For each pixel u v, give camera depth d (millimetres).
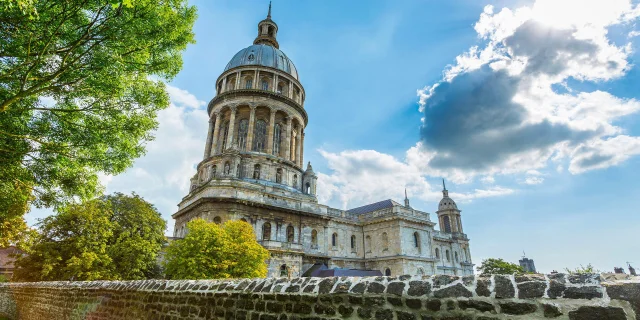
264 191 53312
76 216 35625
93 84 13031
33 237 27516
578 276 4469
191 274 31375
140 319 11633
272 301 7555
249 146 60156
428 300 5266
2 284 28859
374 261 65875
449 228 101188
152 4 12078
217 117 64750
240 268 33312
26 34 11008
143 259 37719
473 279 5152
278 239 51906
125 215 39781
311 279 7309
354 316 6066
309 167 68375
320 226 58719
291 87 70875
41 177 15773
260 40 83562
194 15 14109
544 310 4316
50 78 11711
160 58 14398
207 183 51750
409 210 68750
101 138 14703
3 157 13898
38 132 14352
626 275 4328
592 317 3979
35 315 20703
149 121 15969
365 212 76750
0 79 11586
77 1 10945
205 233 34031
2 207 16688
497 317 4594
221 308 8734
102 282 15531
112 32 11969
